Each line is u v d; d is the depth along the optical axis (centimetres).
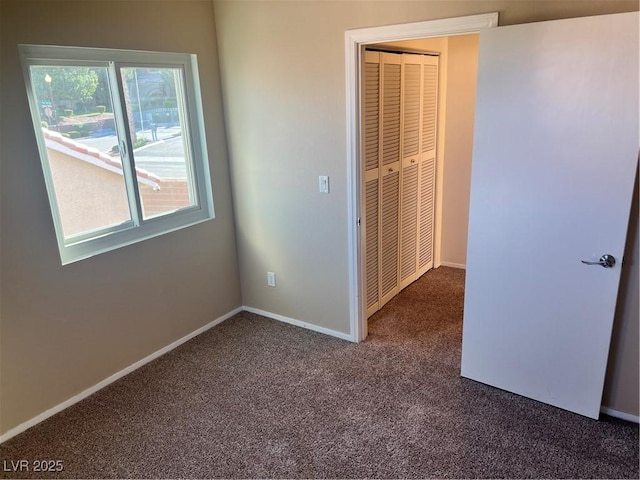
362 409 250
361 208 294
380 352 306
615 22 187
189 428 240
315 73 280
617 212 204
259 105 311
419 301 380
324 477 206
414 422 238
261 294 362
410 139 374
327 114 284
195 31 301
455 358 296
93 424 245
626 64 188
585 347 228
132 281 287
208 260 339
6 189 222
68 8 235
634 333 221
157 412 254
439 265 456
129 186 285
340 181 292
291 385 274
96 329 270
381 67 316
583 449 216
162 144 302
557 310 231
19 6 217
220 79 323
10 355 233
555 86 205
